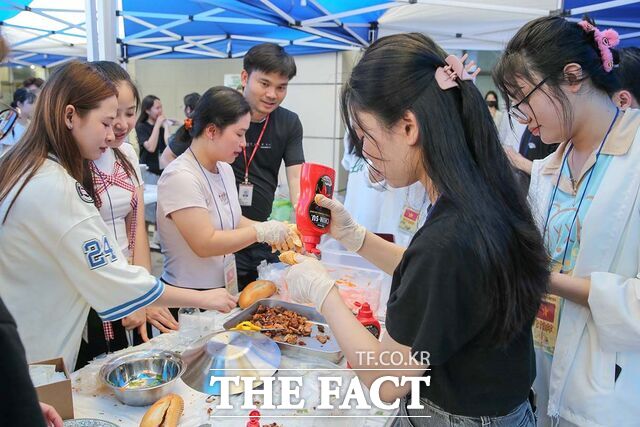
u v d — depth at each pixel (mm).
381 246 1298
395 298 805
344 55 5250
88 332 1724
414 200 2135
